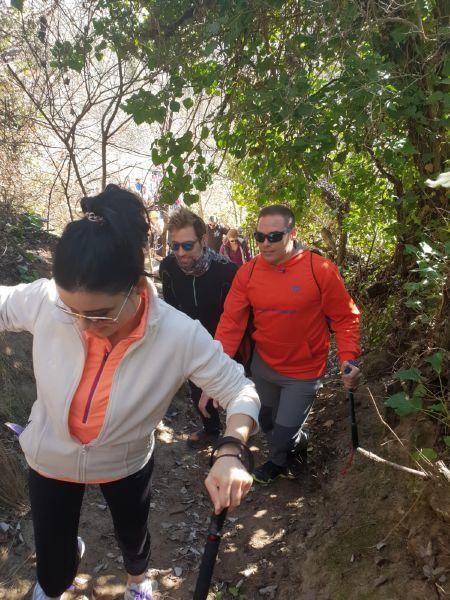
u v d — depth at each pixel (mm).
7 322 1713
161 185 3488
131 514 1992
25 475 2941
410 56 3164
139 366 1632
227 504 1396
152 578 2662
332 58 3082
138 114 3184
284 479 3418
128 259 1381
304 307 2998
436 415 2689
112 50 3424
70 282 1347
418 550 2334
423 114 3215
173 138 3287
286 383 3209
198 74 3357
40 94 3986
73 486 1859
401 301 3705
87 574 2613
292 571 2660
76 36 3410
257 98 3016
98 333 1504
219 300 3416
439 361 2428
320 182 4836
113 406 1648
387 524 2613
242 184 5109
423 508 2443
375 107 2896
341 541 2674
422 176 3430
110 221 1364
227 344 3146
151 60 3277
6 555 2557
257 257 3154
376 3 3029
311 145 3109
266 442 3973
